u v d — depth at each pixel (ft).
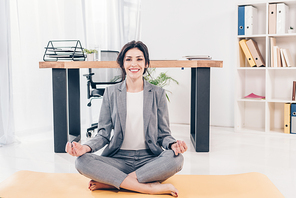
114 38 14.53
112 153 6.02
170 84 14.15
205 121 8.96
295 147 9.64
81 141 10.64
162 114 6.12
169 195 5.31
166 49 14.15
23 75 11.11
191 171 7.18
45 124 11.96
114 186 5.50
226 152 9.01
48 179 6.23
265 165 7.71
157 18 14.19
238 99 12.03
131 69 5.86
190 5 13.55
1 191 5.54
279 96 12.44
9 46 10.03
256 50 11.89
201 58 8.94
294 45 12.01
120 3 14.58
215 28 13.19
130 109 5.93
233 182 5.99
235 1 12.75
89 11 13.39
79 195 5.35
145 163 5.78
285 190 6.02
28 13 11.18
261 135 11.51
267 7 11.54
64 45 12.35
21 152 9.13
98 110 14.29
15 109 10.94
